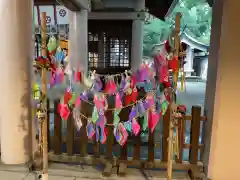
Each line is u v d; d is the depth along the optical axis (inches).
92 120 112.1
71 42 330.6
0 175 123.8
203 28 849.5
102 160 131.1
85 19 330.3
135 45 416.8
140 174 126.2
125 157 131.0
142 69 106.5
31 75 133.0
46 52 101.9
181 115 107.6
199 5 805.9
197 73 943.7
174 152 112.1
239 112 111.6
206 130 124.4
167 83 102.8
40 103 105.3
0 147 139.5
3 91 129.6
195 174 120.3
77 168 132.0
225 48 109.4
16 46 125.3
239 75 109.6
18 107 130.6
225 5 106.7
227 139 114.5
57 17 377.1
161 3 318.7
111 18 412.8
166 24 757.9
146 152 157.6
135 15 406.0
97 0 375.9
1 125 133.8
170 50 100.8
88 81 112.5
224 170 116.9
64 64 110.0
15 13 122.7
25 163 135.9
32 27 132.7
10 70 126.9
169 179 106.2
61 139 135.3
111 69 442.6
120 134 111.7
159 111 110.0
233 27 107.2
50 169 130.2
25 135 134.3
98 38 438.0
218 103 113.7
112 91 111.1
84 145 133.0
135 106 111.0
